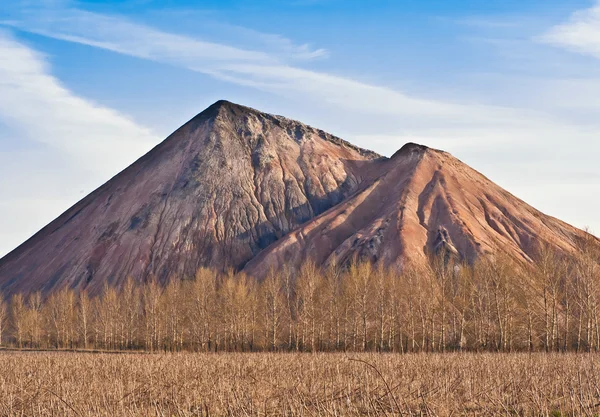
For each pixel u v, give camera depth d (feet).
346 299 325.83
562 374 110.32
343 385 109.50
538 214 622.54
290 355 225.56
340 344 330.34
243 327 346.13
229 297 351.67
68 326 415.23
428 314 302.45
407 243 513.45
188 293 390.42
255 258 592.19
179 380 128.26
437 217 574.56
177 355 226.79
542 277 269.85
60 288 611.06
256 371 147.43
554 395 101.35
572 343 278.26
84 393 114.62
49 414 94.07
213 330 358.23
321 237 581.53
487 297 286.25
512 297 284.41
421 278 324.60
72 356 243.60
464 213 572.51
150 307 385.91
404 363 157.17
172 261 626.23
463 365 142.31
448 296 318.04
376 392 99.04
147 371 143.13
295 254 565.53
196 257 632.38
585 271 260.01
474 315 289.94
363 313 311.06
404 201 593.42
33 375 145.59
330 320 327.47
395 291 318.24
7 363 185.37
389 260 499.51
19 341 408.46
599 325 272.10
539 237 555.28
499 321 272.72
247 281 482.28
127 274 615.57
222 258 632.38
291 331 339.36
